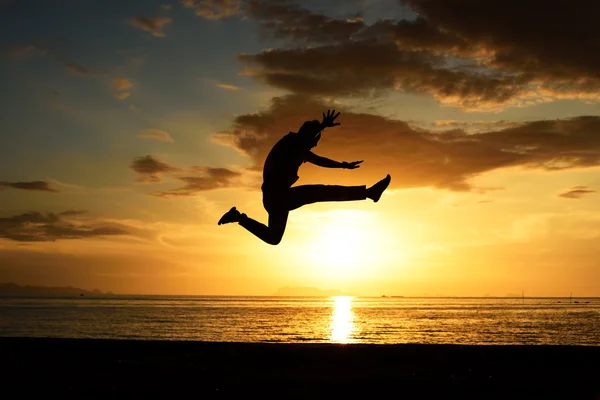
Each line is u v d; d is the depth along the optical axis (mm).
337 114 5285
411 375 9211
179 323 59000
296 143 5223
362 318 79062
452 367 10070
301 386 8211
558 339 38250
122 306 145000
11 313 86125
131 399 7273
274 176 5191
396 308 150500
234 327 51406
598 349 12453
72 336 38438
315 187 5207
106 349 12305
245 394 7617
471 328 52938
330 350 12141
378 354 11617
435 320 72750
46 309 108438
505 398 7453
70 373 9281
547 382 8617
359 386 8211
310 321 66562
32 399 7258
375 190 5258
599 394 7746
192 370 9617
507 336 41188
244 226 5312
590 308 151500
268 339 35375
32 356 11312
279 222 5277
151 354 11633
